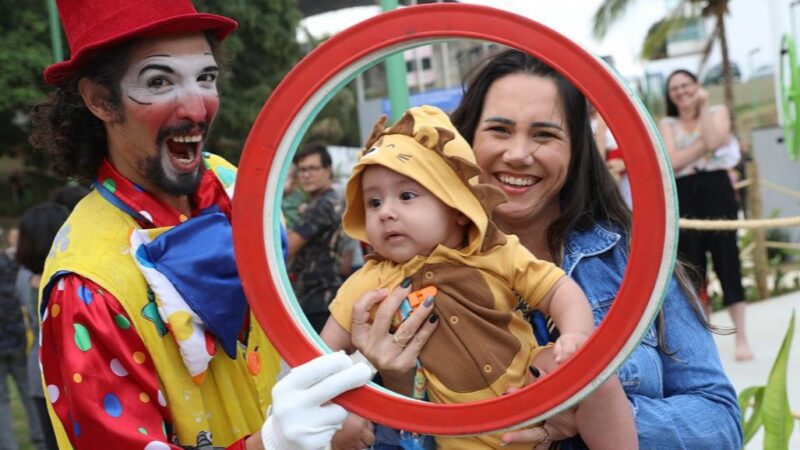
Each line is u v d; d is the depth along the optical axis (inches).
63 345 61.6
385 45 59.8
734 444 69.6
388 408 59.5
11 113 588.1
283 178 62.1
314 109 61.4
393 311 66.3
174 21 64.4
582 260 70.9
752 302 311.4
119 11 64.6
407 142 68.4
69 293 62.2
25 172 782.5
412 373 67.0
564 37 56.4
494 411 58.0
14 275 206.4
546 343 69.1
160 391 63.8
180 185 67.4
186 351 64.3
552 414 57.3
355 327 67.6
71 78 68.1
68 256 64.2
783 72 212.1
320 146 182.9
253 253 61.8
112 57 65.0
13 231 283.7
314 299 174.1
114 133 67.1
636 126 55.2
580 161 71.2
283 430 58.4
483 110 71.3
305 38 658.8
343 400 60.2
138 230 66.0
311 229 173.3
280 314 61.7
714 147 204.5
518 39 57.5
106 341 61.2
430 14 58.9
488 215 67.9
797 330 248.7
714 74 565.6
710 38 501.4
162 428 63.2
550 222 72.8
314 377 59.2
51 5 309.7
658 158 54.9
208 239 66.8
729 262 211.9
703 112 204.7
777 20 254.7
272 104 61.1
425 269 68.2
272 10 573.6
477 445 66.4
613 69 56.4
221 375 68.2
